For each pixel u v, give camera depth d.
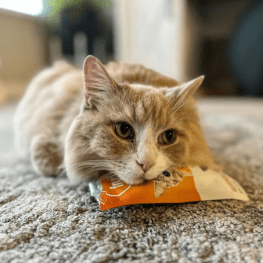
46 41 1.21
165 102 0.24
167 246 0.16
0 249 0.16
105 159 0.22
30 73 1.15
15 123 0.40
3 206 0.21
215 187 0.22
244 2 0.97
